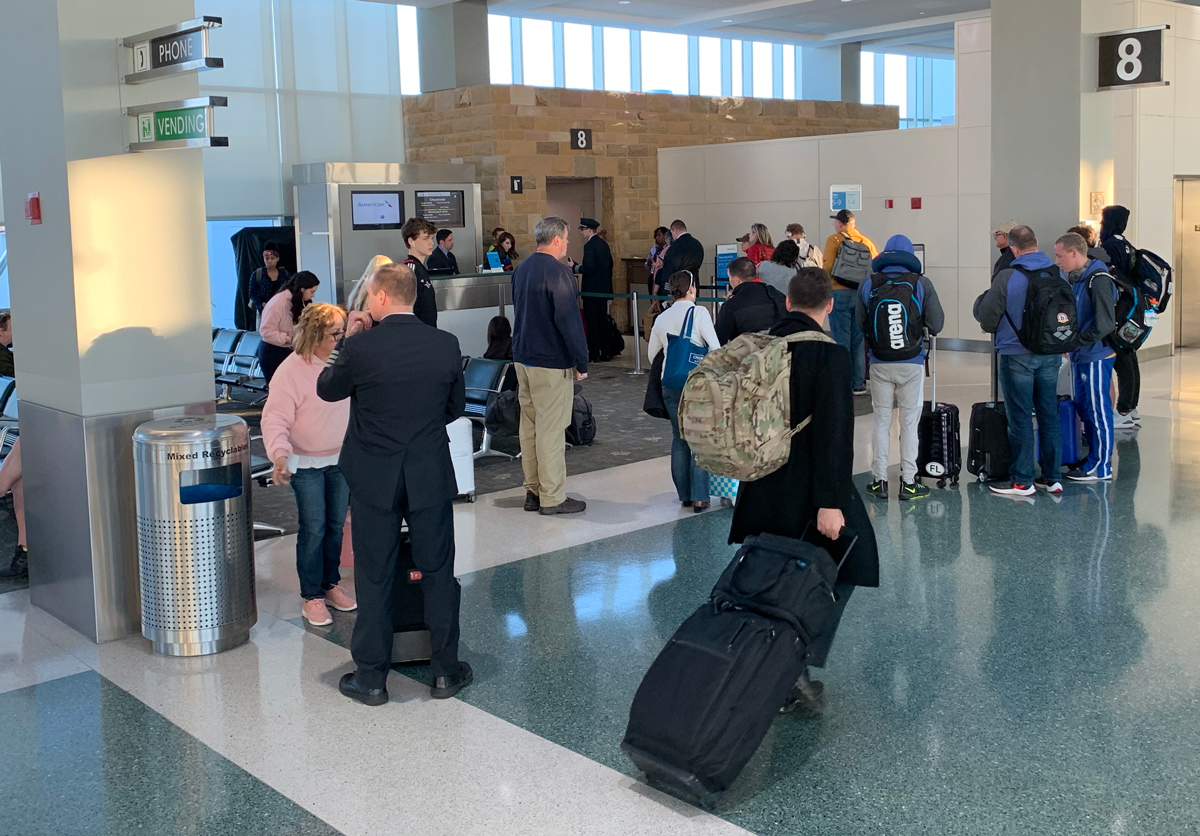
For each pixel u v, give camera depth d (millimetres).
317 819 3441
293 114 15656
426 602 4316
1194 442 8375
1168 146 12375
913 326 6793
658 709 3432
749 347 3834
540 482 6938
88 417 4863
